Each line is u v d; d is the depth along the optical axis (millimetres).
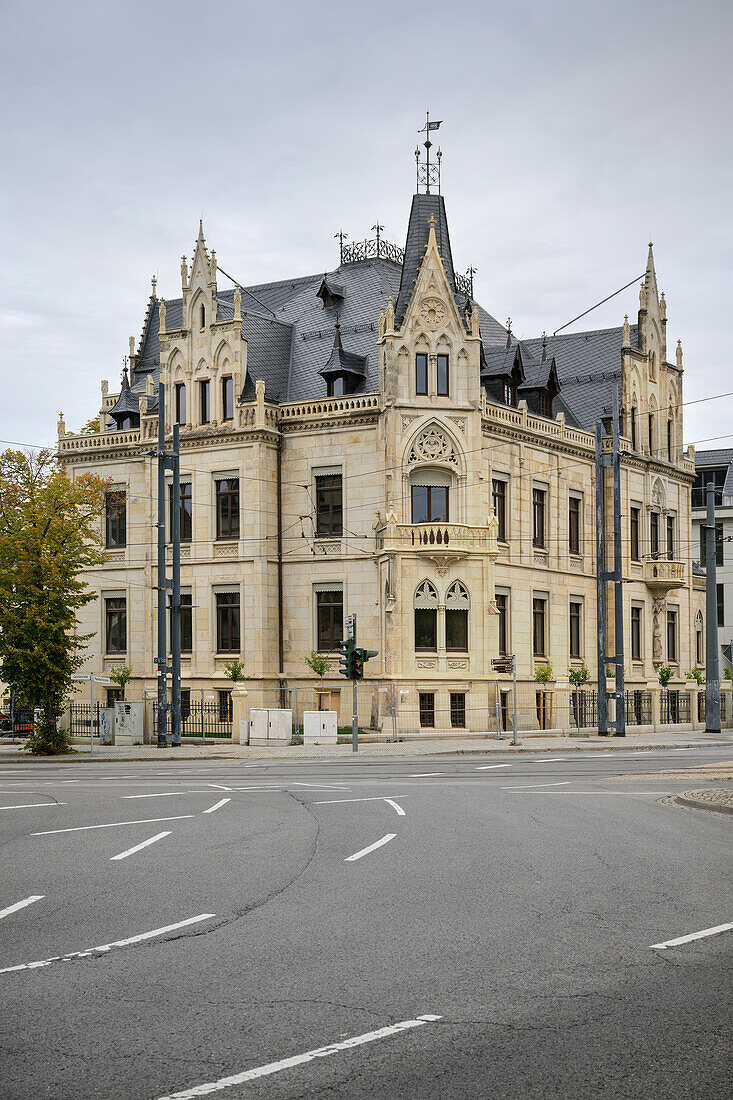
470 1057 7035
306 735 44375
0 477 43969
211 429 54062
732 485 85125
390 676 49312
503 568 54250
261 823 18125
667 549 67312
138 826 17812
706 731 51781
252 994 8375
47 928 10648
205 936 10258
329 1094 6477
